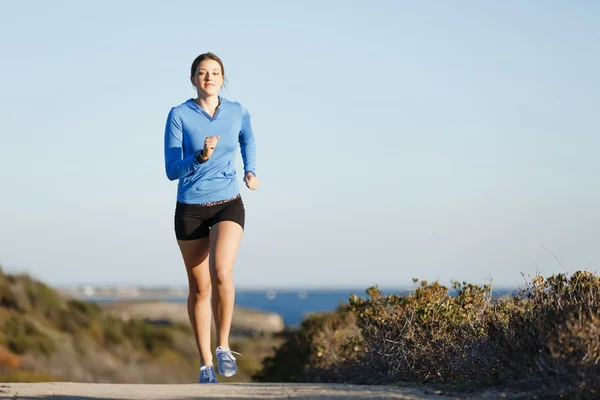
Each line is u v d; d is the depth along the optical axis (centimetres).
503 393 491
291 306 17462
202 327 649
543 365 492
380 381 721
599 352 469
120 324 3186
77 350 2564
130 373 2553
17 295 2797
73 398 489
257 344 3203
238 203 627
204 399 478
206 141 587
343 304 1447
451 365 621
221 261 599
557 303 561
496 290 721
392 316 763
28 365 2189
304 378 1193
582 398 452
